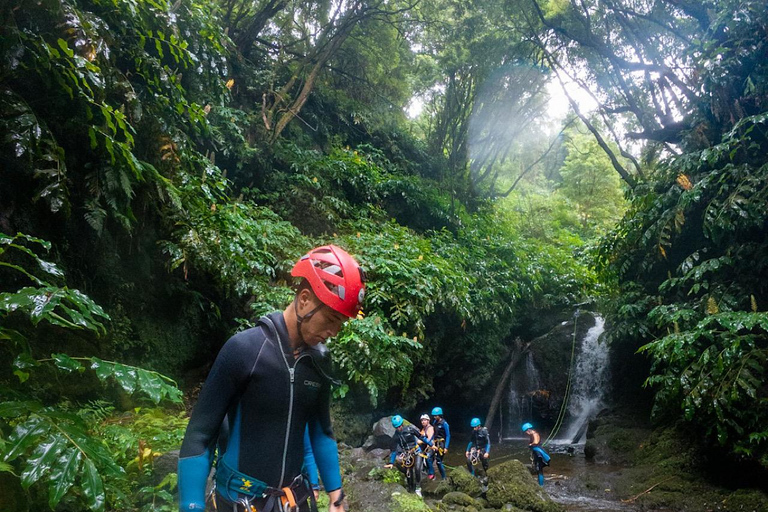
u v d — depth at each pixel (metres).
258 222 7.82
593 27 11.59
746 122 7.45
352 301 1.62
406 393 9.83
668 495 6.90
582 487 7.59
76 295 2.50
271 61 12.53
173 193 5.48
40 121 4.22
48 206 4.70
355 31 13.73
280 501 1.59
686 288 9.03
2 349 4.21
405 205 12.87
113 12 5.10
